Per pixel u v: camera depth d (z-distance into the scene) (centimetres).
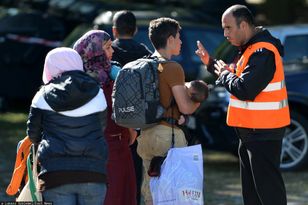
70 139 1130
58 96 1127
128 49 1510
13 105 3550
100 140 1149
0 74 3278
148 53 1525
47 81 1174
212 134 2253
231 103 1351
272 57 1303
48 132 1143
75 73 1155
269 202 1330
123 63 1502
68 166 1126
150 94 1265
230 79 1310
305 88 2266
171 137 1291
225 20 1330
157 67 1276
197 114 2269
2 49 3269
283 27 2434
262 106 1318
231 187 2084
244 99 1305
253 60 1297
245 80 1290
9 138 2803
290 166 2242
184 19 3064
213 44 2791
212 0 3728
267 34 1321
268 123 1318
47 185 1130
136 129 1395
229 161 2534
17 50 3275
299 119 2231
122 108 1266
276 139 1331
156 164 1266
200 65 2738
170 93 1281
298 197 1942
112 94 1294
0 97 3372
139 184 1521
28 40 3288
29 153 1223
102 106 1159
